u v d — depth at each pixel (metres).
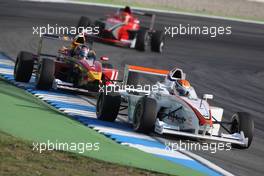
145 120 52.44
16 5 139.12
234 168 46.81
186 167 44.50
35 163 39.00
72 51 69.06
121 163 42.31
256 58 120.50
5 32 107.25
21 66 68.81
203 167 45.44
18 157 39.66
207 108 53.16
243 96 83.56
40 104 58.78
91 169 39.69
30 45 99.12
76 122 53.47
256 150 54.19
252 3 197.25
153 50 109.75
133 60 98.50
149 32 110.00
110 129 53.06
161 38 109.44
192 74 94.50
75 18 132.88
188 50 117.38
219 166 46.66
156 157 45.88
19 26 114.75
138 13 111.25
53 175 37.12
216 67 103.94
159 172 41.50
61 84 65.31
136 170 41.09
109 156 43.59
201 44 126.81
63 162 40.31
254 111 74.56
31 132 46.84
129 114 56.97
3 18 121.19
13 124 48.19
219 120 56.16
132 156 44.75
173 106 54.47
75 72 66.94
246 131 53.41
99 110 56.50
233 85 90.81
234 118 54.88
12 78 71.88
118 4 170.62
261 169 47.94
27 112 53.28
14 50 93.44
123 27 109.31
